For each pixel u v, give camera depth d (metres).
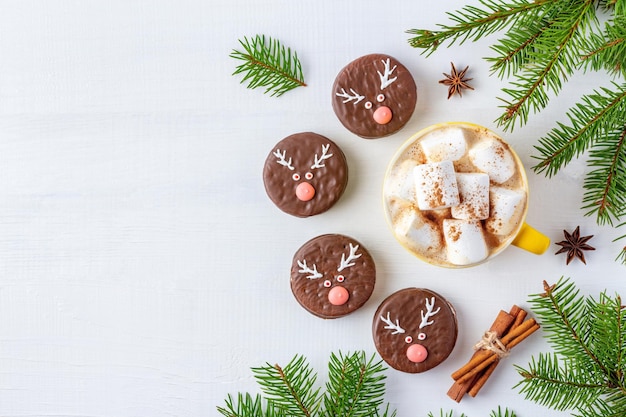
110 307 0.73
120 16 0.72
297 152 0.69
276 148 0.70
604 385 0.64
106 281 0.73
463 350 0.71
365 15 0.71
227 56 0.72
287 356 0.73
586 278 0.71
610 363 0.63
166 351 0.73
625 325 0.62
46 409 0.74
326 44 0.71
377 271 0.71
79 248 0.73
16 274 0.74
